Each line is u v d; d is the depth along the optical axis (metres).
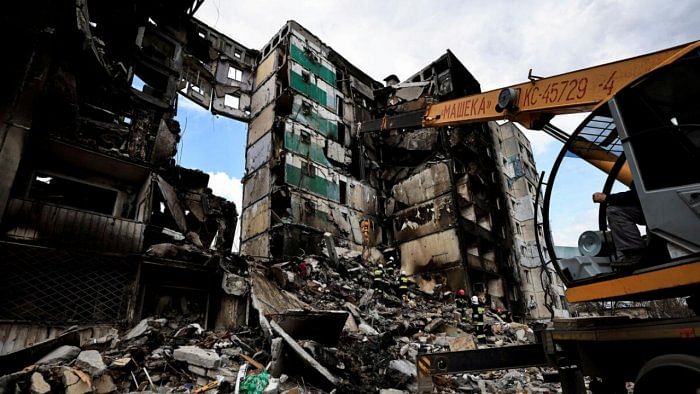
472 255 25.28
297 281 14.88
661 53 4.54
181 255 11.00
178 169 15.20
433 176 28.05
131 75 17.31
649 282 3.25
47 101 10.52
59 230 9.35
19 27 9.84
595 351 3.94
